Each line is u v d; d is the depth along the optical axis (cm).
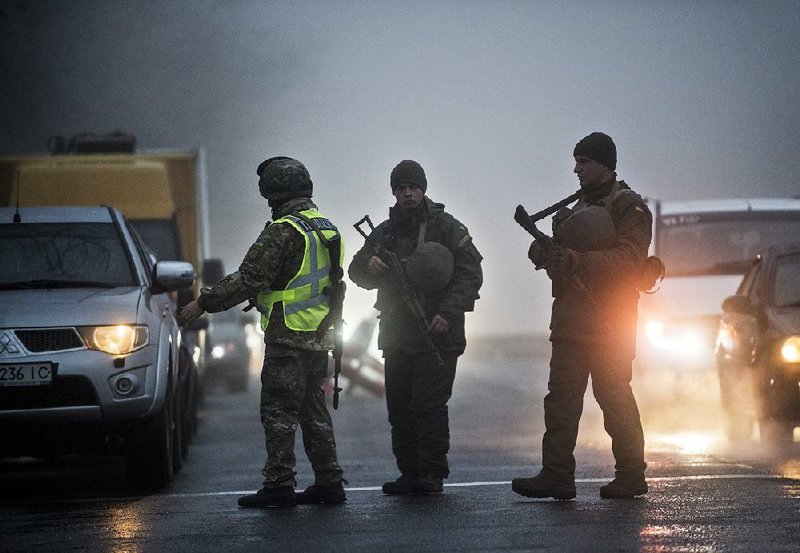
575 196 2381
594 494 2402
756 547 1797
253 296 2359
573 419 2322
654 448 3450
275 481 2352
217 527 2119
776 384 3328
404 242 2558
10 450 2820
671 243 5312
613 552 1778
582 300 2309
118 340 2777
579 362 2316
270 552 1855
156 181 5509
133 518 2300
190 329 3953
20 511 2542
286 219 2386
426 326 2523
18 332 2745
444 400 2539
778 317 3450
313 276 2389
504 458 3397
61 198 5444
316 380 2419
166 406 2877
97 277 3044
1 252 3069
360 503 2389
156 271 3067
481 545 1858
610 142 2342
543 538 1900
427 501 2384
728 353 3697
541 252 2327
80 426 2752
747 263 5184
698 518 2045
